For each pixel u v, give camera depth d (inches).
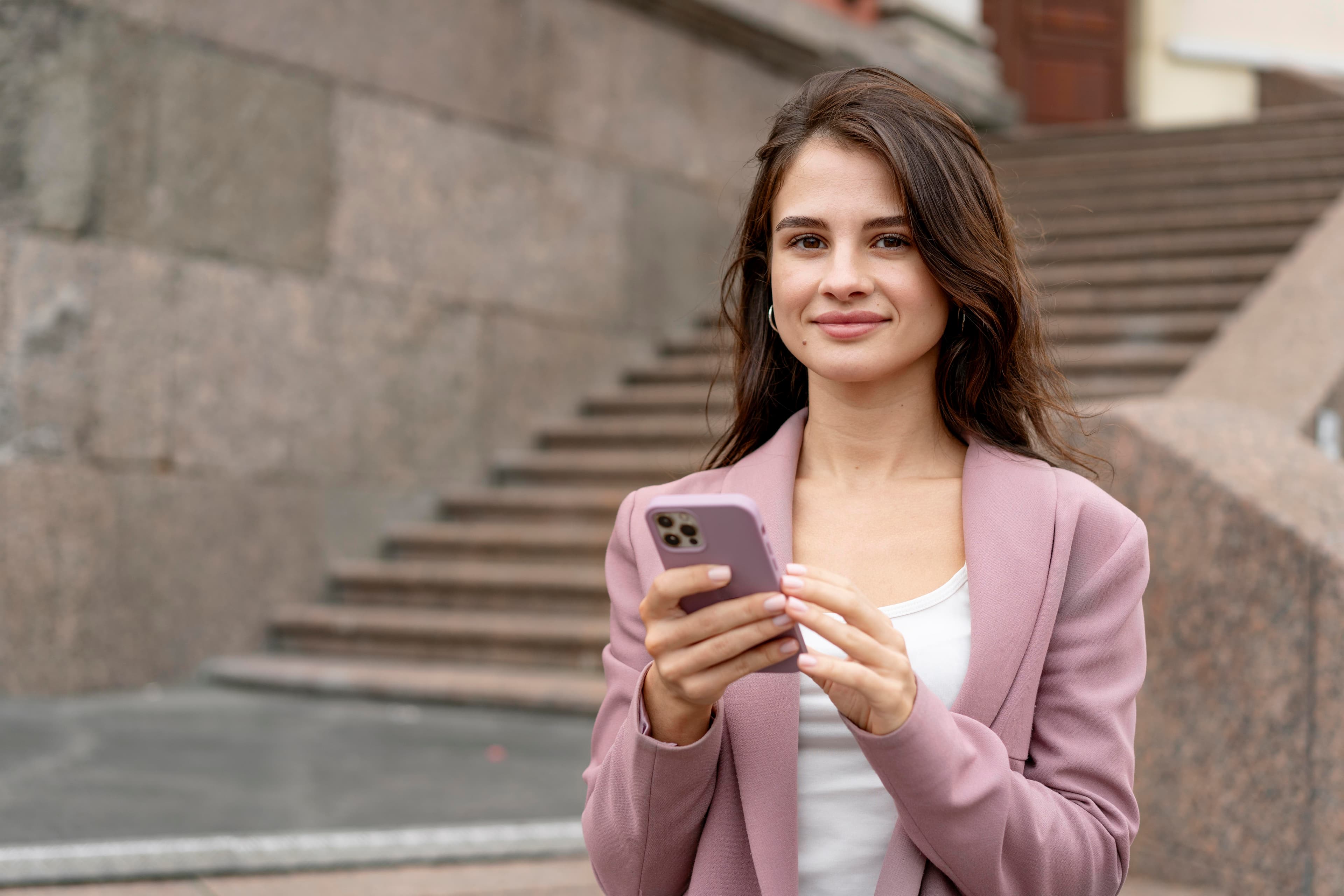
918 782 50.2
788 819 55.4
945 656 56.7
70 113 263.4
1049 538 57.2
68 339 262.5
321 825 163.6
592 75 382.9
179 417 281.7
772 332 68.3
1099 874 54.3
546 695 246.2
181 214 283.1
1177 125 457.1
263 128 299.4
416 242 333.7
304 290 307.6
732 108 430.0
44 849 144.9
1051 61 598.2
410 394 331.9
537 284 365.7
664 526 49.1
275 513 301.0
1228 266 342.0
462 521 334.3
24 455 256.1
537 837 160.4
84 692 262.4
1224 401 196.5
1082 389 305.7
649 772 54.4
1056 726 56.4
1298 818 131.2
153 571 276.1
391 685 260.4
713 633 49.6
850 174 57.4
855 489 62.0
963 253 56.9
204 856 146.8
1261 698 135.1
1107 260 369.4
